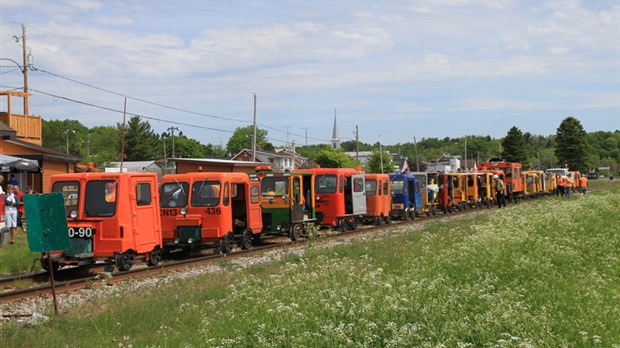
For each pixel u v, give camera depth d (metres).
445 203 40.19
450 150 176.38
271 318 8.43
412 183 35.53
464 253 13.66
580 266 13.48
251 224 21.66
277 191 23.88
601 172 166.62
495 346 7.14
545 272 12.24
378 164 93.88
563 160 109.06
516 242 14.97
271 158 104.25
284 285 10.85
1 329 9.75
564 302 9.85
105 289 12.64
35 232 11.05
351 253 18.12
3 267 16.59
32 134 39.12
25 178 30.61
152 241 17.28
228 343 7.71
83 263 15.84
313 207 25.50
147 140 107.62
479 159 153.88
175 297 11.93
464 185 43.19
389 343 7.50
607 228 19.61
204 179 19.80
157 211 17.67
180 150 121.88
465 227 25.23
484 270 12.48
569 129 108.38
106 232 15.88
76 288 13.84
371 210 31.31
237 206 21.67
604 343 8.05
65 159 32.53
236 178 20.66
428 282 10.79
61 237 11.10
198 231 19.62
